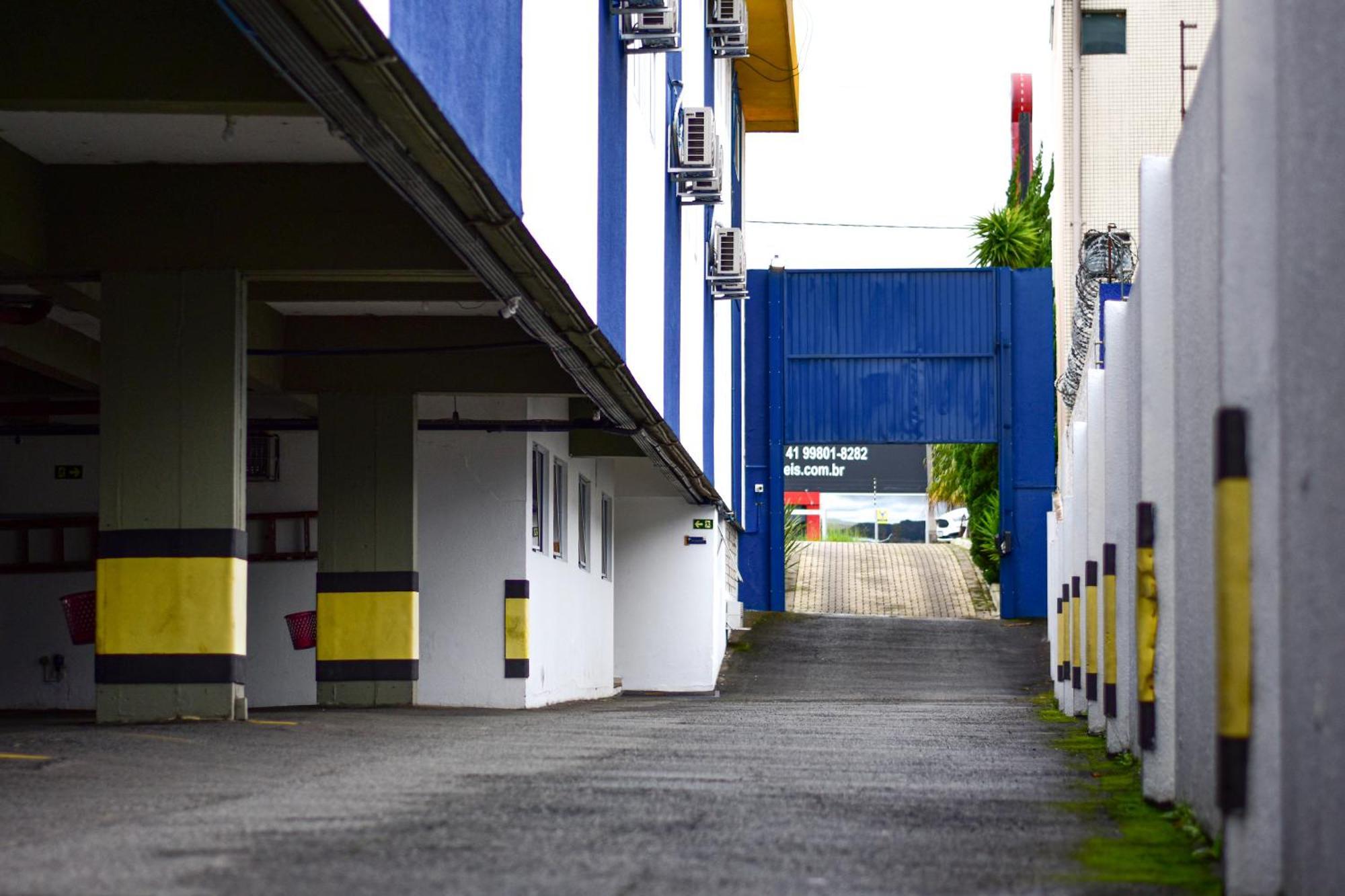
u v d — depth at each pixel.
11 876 5.25
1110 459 11.30
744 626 39.28
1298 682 4.92
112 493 14.42
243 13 8.48
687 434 27.25
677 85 25.12
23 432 22.09
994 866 5.98
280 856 5.73
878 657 35.25
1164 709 8.34
